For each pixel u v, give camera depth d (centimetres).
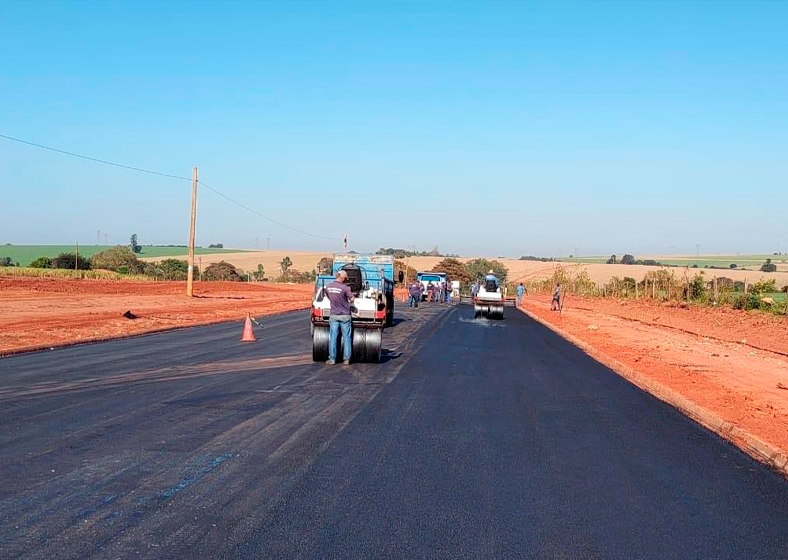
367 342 1775
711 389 1514
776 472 888
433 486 772
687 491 791
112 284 5788
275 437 969
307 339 2355
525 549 605
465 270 11800
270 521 649
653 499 757
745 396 1459
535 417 1167
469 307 5334
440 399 1302
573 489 780
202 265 12181
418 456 893
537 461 891
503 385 1493
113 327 2612
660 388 1497
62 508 667
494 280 3916
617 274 10638
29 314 3036
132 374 1495
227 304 4462
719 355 2281
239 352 1947
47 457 836
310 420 1085
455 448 941
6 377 1414
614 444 998
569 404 1297
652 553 608
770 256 16250
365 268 2969
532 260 16188
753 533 665
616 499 751
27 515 647
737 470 888
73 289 5038
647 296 5538
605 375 1714
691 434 1084
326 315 1792
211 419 1070
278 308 4250
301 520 655
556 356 2102
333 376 1549
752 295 3988
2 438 920
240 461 843
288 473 802
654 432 1088
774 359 2248
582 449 962
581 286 7775
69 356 1783
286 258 13088
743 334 3056
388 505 705
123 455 853
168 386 1351
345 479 786
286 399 1254
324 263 2969
